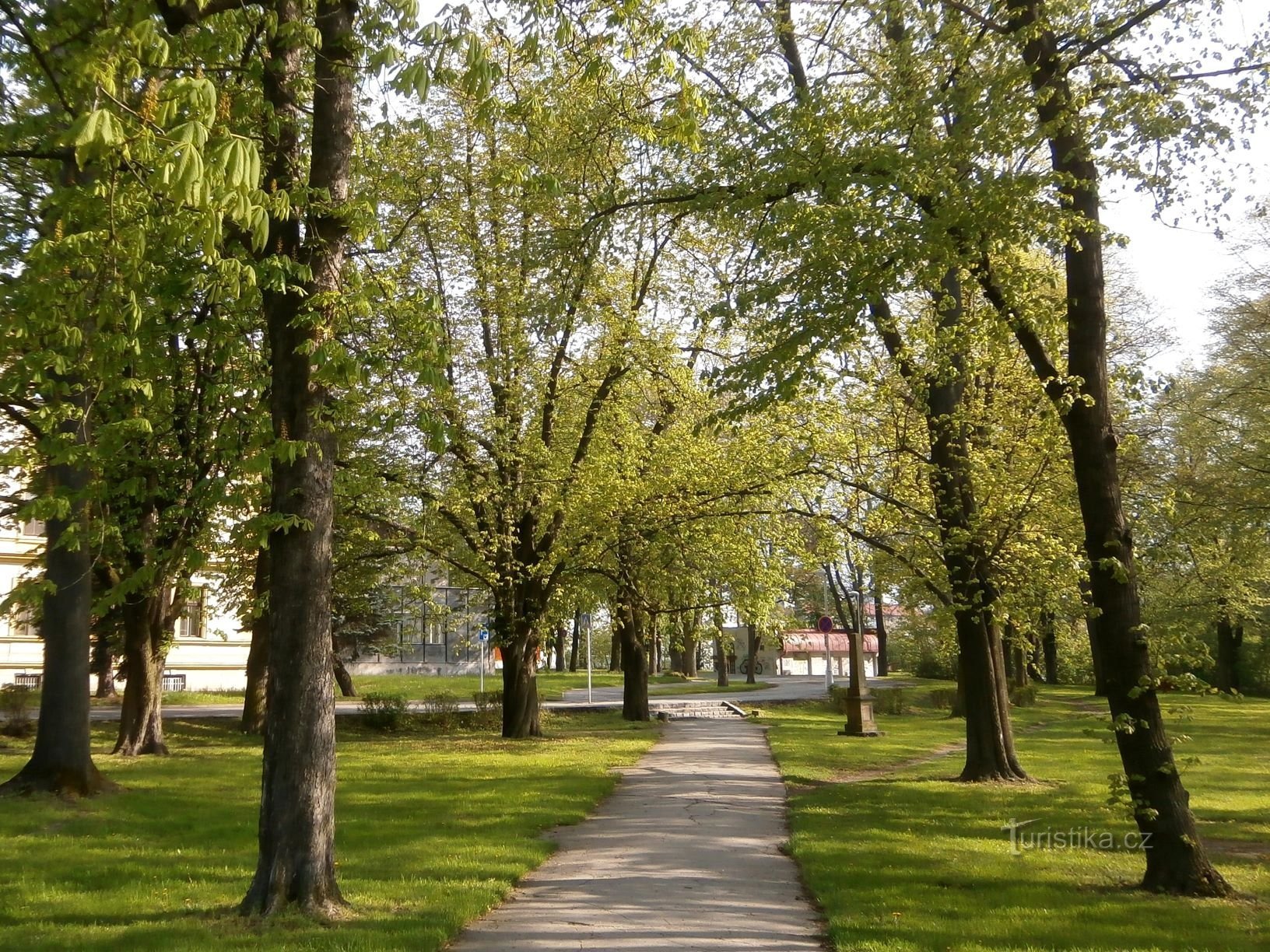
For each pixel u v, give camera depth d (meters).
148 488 14.20
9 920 7.68
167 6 8.32
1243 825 12.59
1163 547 14.34
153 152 6.30
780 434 17.53
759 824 12.46
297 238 8.48
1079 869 9.75
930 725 29.72
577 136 14.57
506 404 21.56
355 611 30.05
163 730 24.19
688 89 9.26
